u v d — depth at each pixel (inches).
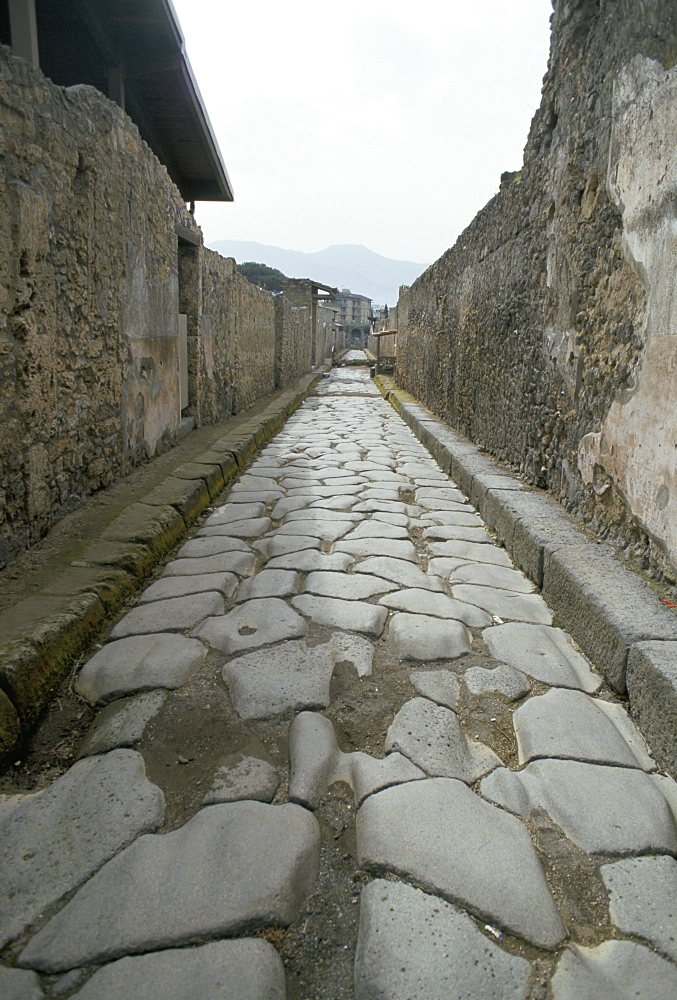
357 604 105.2
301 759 66.8
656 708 71.1
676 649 75.7
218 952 46.6
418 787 63.4
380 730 73.4
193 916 49.2
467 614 103.6
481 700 79.9
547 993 44.2
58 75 253.6
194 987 43.9
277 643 91.4
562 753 69.1
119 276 153.4
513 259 190.1
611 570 99.7
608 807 61.3
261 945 47.4
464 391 264.4
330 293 893.2
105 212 141.9
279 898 50.7
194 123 291.9
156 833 57.5
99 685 80.3
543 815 60.9
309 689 80.0
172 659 86.0
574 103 137.1
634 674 77.0
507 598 111.7
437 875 53.2
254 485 194.7
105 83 255.4
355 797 62.9
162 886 51.7
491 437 213.3
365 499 178.1
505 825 59.1
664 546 93.1
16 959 46.1
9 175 98.3
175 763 67.1
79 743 71.3
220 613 102.7
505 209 201.3
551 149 153.7
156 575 117.7
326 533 144.3
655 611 85.3
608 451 115.2
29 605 88.7
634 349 104.7
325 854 56.4
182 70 240.5
